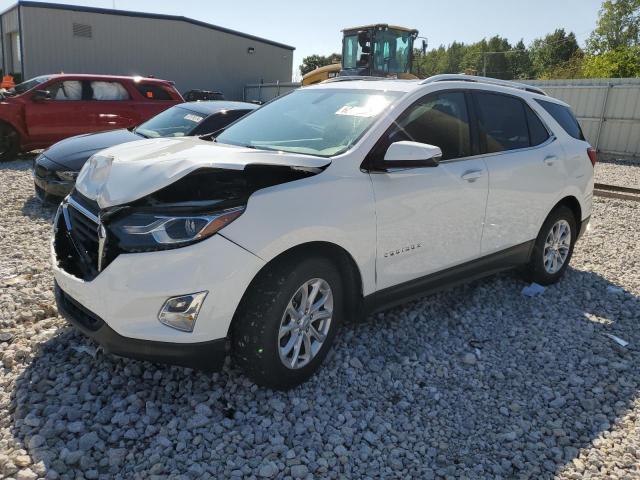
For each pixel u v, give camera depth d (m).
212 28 30.28
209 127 7.42
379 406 3.21
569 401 3.36
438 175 3.83
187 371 3.34
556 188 4.90
